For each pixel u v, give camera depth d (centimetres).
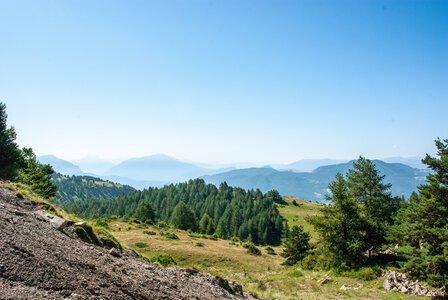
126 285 625
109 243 947
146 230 5459
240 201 14088
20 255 500
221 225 9688
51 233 732
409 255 1712
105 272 636
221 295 991
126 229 5341
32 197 1028
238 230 11225
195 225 9581
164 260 1242
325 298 1623
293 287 1928
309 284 2023
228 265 3412
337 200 2681
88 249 768
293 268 3186
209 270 3033
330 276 2297
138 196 16488
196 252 3912
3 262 452
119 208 14800
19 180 2145
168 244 4250
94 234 929
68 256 619
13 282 418
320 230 2738
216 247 4819
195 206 13975
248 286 1939
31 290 420
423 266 1562
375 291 1745
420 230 1659
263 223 10900
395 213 3238
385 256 2600
